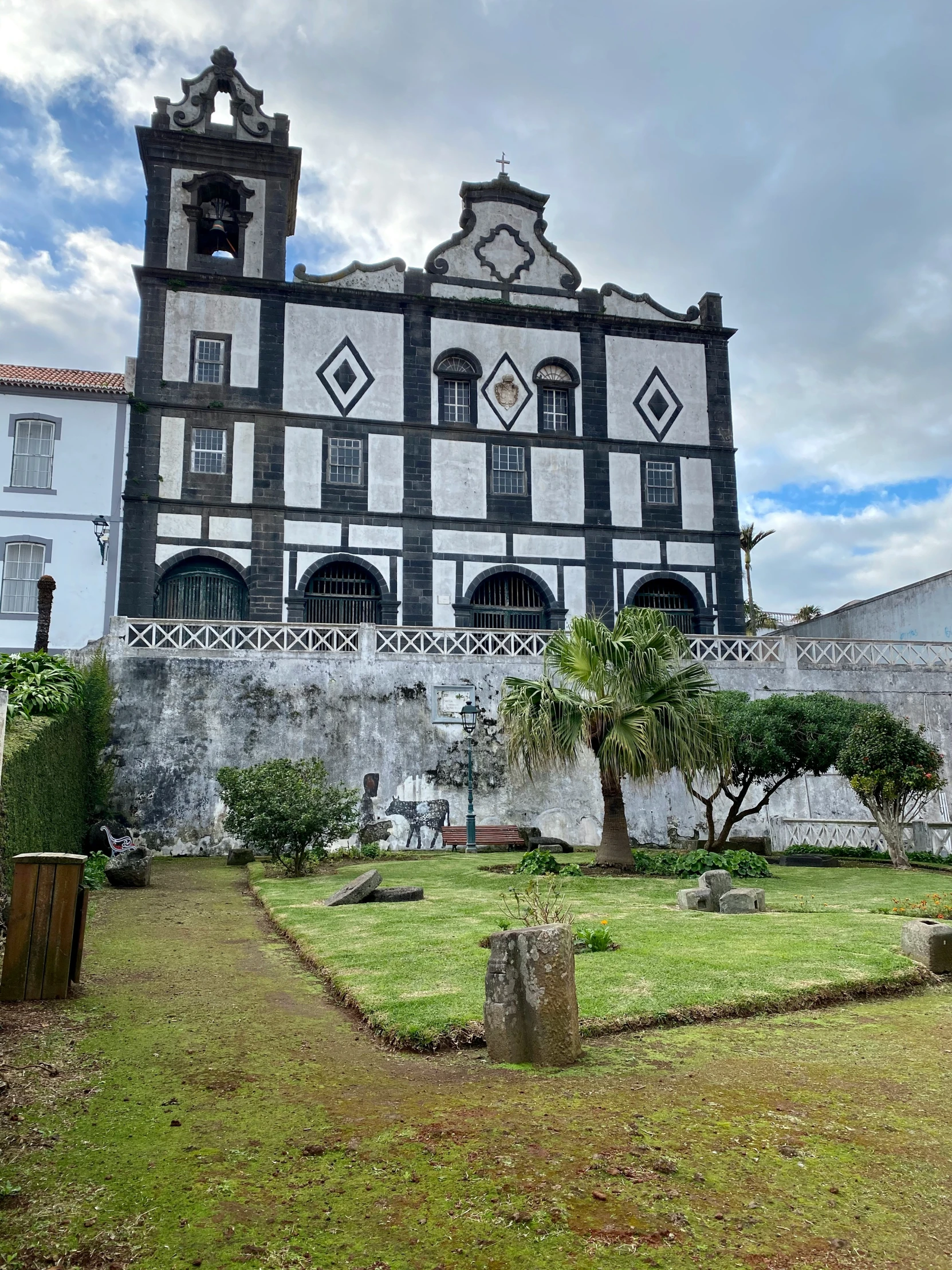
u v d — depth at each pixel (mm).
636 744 13930
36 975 6340
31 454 24406
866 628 32031
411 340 28359
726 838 17359
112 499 24719
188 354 26500
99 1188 3520
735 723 16750
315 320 27641
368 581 27109
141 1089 4605
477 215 29812
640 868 14641
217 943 8695
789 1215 3361
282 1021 5930
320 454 27000
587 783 20984
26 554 23953
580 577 28328
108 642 19344
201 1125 4156
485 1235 3193
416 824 19969
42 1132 4039
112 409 25188
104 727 18766
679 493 29562
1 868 9641
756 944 7785
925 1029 5754
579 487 28812
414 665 20766
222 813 19094
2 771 9367
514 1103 4441
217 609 25734
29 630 23594
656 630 14914
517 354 29156
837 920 9188
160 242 27031
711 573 29297
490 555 27766
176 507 25594
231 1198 3453
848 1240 3191
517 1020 5176
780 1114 4320
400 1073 4930
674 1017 5867
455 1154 3842
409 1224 3268
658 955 7344
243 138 27969
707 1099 4512
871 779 15898
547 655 15523
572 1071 4961
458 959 7266
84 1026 5691
